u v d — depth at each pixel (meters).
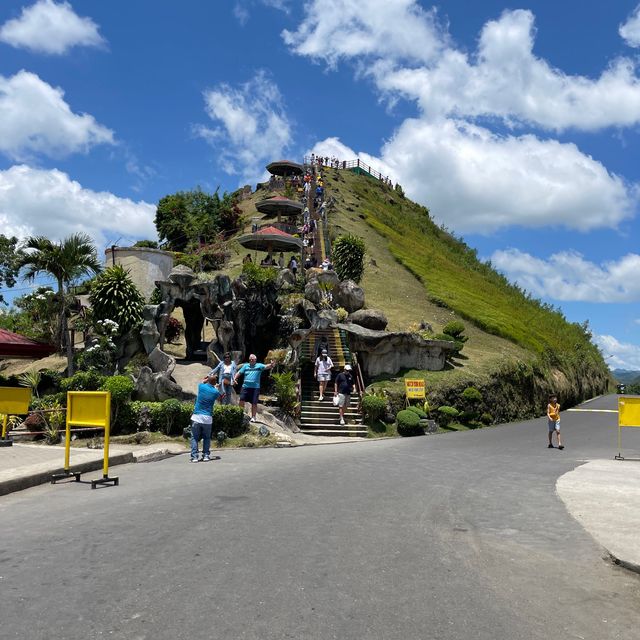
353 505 8.28
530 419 30.23
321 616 4.39
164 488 9.34
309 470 11.43
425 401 23.52
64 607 4.45
